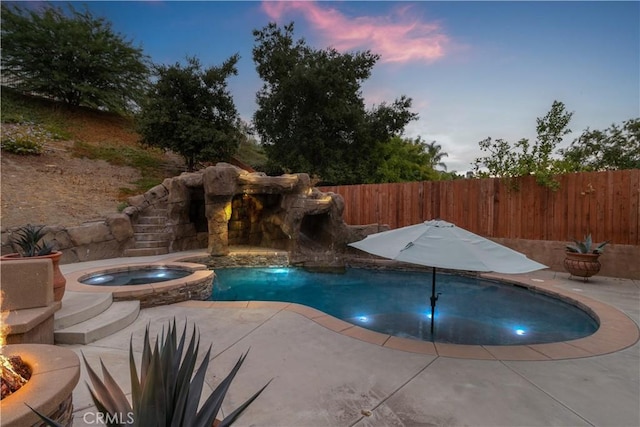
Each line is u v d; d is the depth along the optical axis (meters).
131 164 17.08
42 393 1.93
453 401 3.08
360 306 7.71
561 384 3.43
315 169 19.61
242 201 13.90
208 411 1.78
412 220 12.21
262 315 5.66
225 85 17.92
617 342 4.56
